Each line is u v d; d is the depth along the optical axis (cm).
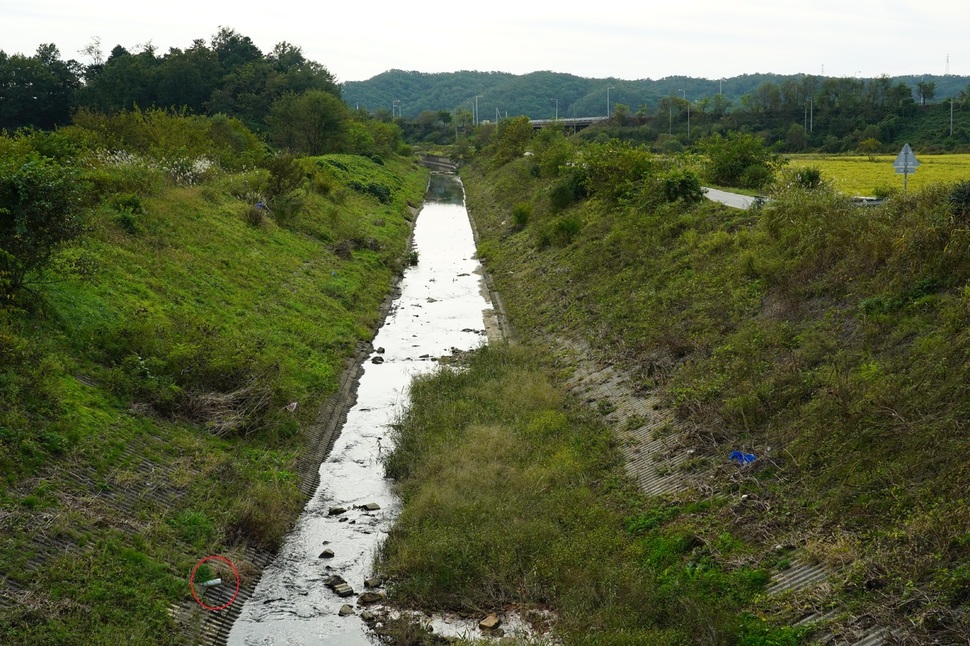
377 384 2202
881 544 1080
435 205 6294
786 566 1130
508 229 4306
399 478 1645
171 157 3634
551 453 1644
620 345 2094
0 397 1361
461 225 5197
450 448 1684
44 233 1659
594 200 3631
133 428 1520
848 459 1251
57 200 1669
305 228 3469
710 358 1775
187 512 1366
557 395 1945
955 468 1119
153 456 1474
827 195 2153
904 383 1327
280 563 1357
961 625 912
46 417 1402
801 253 1941
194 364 1755
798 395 1459
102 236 2270
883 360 1423
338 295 2812
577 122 11612
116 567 1175
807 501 1226
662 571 1219
